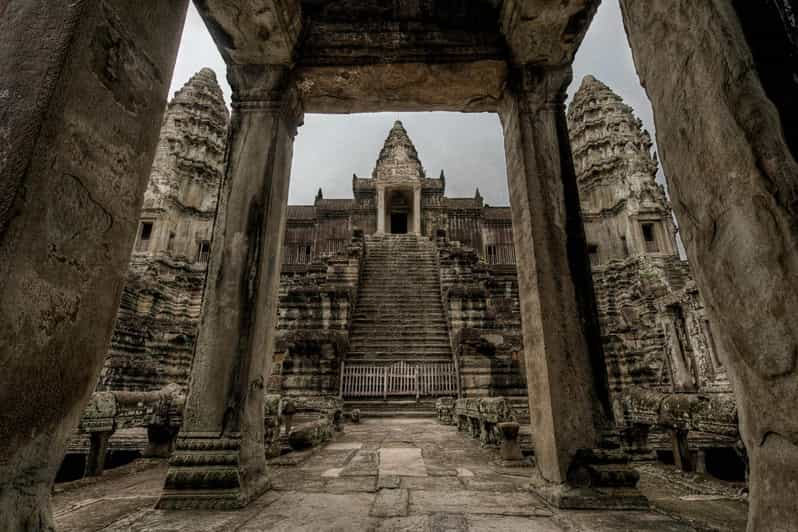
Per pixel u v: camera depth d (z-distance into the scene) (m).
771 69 1.40
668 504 3.29
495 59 4.34
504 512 2.94
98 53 1.82
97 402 4.61
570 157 4.09
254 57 4.30
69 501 3.39
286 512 2.95
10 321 1.41
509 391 11.09
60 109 1.60
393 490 3.63
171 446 5.97
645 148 27.55
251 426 3.57
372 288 19.72
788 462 1.26
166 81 2.33
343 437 7.96
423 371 13.48
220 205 3.99
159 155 25.88
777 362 1.31
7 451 1.42
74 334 1.72
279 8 3.79
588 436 3.27
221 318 3.64
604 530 2.53
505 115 4.71
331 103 4.87
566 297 3.64
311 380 12.54
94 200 1.81
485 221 34.94
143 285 19.64
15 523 1.43
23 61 1.61
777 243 1.31
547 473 3.38
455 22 4.50
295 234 35.44
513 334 13.25
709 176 1.61
